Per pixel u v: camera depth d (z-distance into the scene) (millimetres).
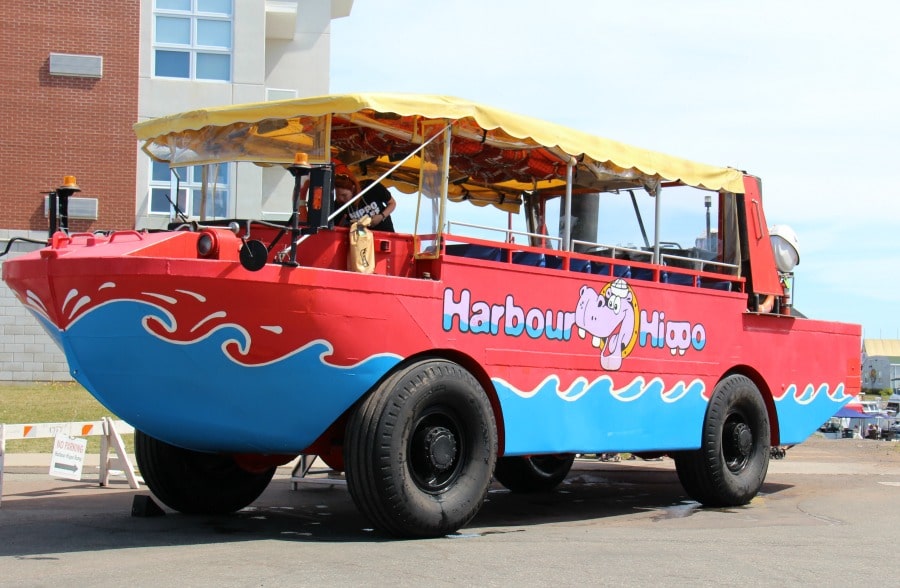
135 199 21766
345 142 8266
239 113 7523
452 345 7492
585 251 10305
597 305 8719
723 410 9828
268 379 6641
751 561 6457
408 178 9125
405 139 8078
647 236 9844
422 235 7621
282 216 7902
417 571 5895
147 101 22344
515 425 7953
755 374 10461
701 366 9734
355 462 6898
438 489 7289
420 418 7188
